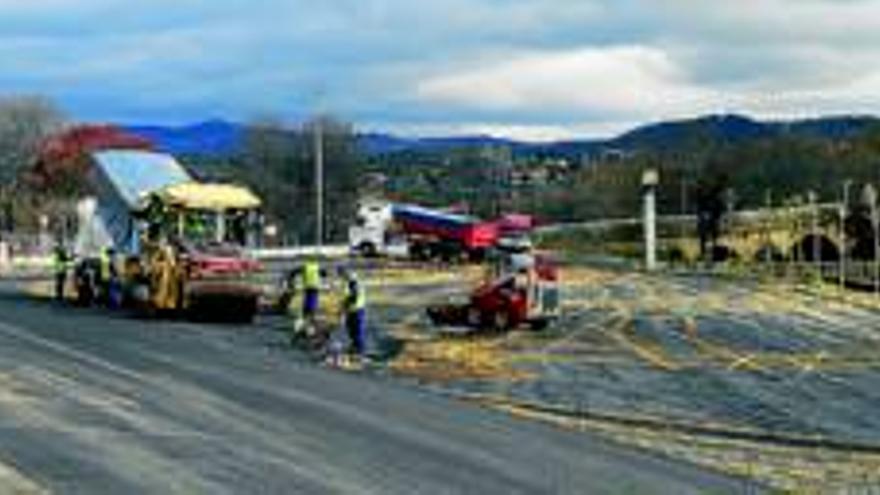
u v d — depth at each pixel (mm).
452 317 43625
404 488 18391
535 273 43531
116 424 22141
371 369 32938
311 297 37531
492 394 29531
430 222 81000
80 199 50219
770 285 66562
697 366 35969
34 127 142625
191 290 41750
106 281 47312
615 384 32062
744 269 82250
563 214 135000
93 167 48312
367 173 141250
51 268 81312
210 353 33875
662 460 22547
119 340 35875
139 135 120125
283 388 27859
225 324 42156
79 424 21953
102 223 47938
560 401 29047
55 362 30109
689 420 27422
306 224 129625
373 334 40969
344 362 33812
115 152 47906
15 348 32656
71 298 51531
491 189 147000
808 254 94375
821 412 29094
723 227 97062
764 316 50719
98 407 23828
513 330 42938
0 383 26219
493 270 49094
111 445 20266
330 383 29375
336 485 18266
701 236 95000
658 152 139750
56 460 18922
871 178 122938
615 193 135125
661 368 35312
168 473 18438
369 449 21203
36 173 120812
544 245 106938
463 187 148750
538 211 135750
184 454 19844
